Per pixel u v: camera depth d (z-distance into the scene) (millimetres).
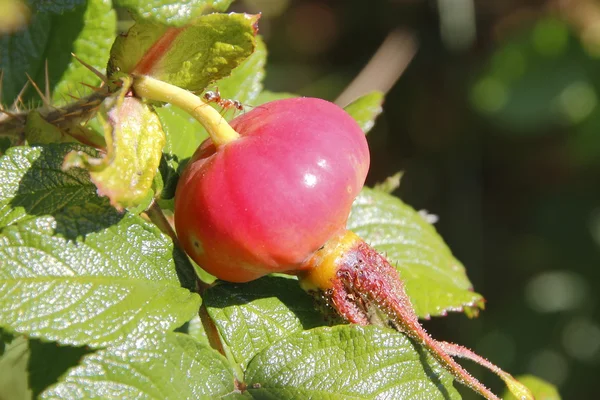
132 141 208
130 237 212
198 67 213
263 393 211
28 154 214
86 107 221
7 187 212
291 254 211
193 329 249
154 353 206
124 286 209
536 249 625
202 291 218
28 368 236
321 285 217
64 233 209
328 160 210
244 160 210
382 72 623
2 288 204
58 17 248
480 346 585
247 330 217
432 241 257
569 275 608
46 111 224
